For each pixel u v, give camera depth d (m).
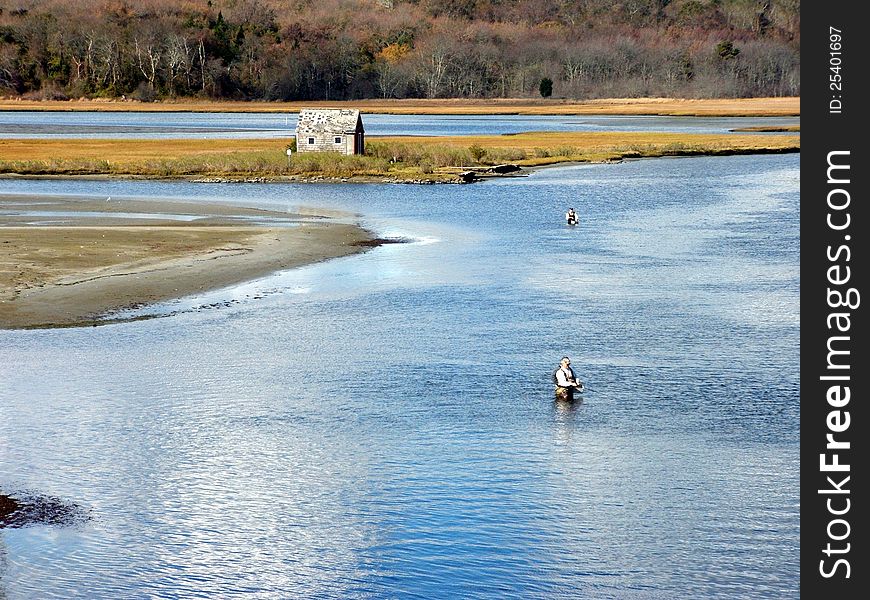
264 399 68.56
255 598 43.34
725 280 108.75
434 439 61.47
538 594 43.88
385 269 113.69
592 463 57.88
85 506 51.81
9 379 71.81
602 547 48.03
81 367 74.94
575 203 182.75
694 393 70.31
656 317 91.38
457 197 191.50
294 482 55.03
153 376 73.06
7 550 46.81
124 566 45.69
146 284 101.50
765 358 78.56
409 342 82.56
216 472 56.28
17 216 150.12
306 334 84.69
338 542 48.00
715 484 55.22
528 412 66.31
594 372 74.69
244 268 111.44
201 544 47.88
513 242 135.12
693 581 45.22
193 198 185.50
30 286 98.50
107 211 159.75
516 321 89.69
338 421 64.38
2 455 58.19
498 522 50.34
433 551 47.59
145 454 58.75
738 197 193.62
